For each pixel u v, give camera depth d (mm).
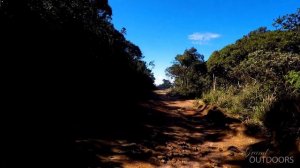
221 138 8000
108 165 5328
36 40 8641
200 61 26922
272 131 7352
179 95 22703
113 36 19203
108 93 13703
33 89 8023
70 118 7961
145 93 22297
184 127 9594
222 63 18938
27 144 5441
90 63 12531
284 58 10617
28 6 8367
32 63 8336
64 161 5145
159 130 8828
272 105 8305
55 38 9742
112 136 7293
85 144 6227
